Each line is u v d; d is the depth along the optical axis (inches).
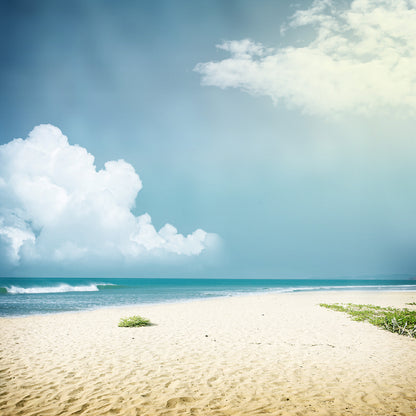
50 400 208.1
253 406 199.0
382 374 259.4
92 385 235.3
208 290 2075.5
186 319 581.0
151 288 2497.5
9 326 505.4
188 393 220.5
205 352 332.5
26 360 301.4
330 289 2118.6
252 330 462.9
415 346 359.3
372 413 188.4
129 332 450.0
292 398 211.2
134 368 276.7
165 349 346.0
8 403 203.0
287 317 605.0
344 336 417.1
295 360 301.9
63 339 400.5
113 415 187.3
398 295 1282.0
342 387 230.7
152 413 189.6
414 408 195.3
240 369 273.9
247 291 1888.5
